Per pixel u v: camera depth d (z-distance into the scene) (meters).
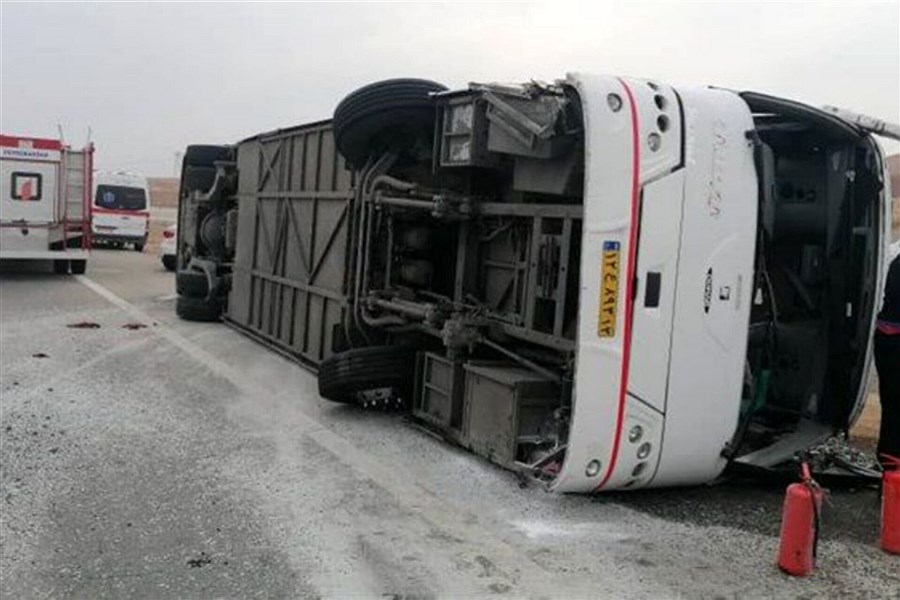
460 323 6.29
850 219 5.97
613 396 5.12
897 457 6.16
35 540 4.74
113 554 4.60
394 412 7.77
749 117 5.57
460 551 4.80
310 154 9.63
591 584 4.45
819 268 6.18
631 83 5.25
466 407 6.44
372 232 7.78
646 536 5.12
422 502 5.53
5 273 19.62
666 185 5.19
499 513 5.39
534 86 5.62
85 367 9.38
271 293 10.93
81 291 16.73
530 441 5.82
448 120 6.54
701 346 5.38
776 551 4.98
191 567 4.48
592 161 4.98
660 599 4.32
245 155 12.11
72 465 6.00
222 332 12.32
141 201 30.39
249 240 11.84
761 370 6.35
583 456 5.13
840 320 6.09
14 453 6.19
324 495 5.60
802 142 6.20
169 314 13.97
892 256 6.91
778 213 6.25
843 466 6.31
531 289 5.89
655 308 5.21
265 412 7.70
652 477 5.45
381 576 4.46
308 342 9.61
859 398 6.18
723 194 5.39
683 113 5.30
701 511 5.57
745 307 5.53
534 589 4.37
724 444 5.59
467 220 6.66
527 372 6.17
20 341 10.78
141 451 6.40
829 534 5.33
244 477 5.90
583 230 4.98
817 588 4.52
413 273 7.54
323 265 9.16
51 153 18.83
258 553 4.68
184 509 5.28
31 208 18.80
